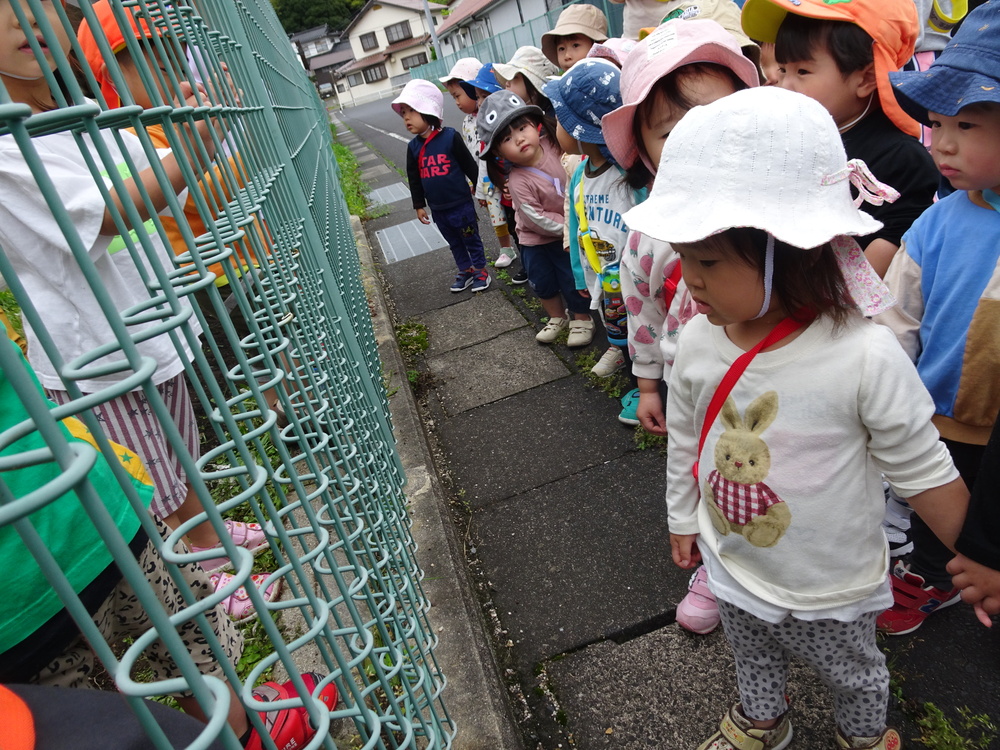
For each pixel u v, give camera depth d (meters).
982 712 1.43
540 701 1.65
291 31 72.81
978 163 1.25
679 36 1.72
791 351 1.11
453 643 1.67
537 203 3.15
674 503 1.40
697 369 1.25
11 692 0.53
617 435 2.64
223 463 2.58
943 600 1.57
